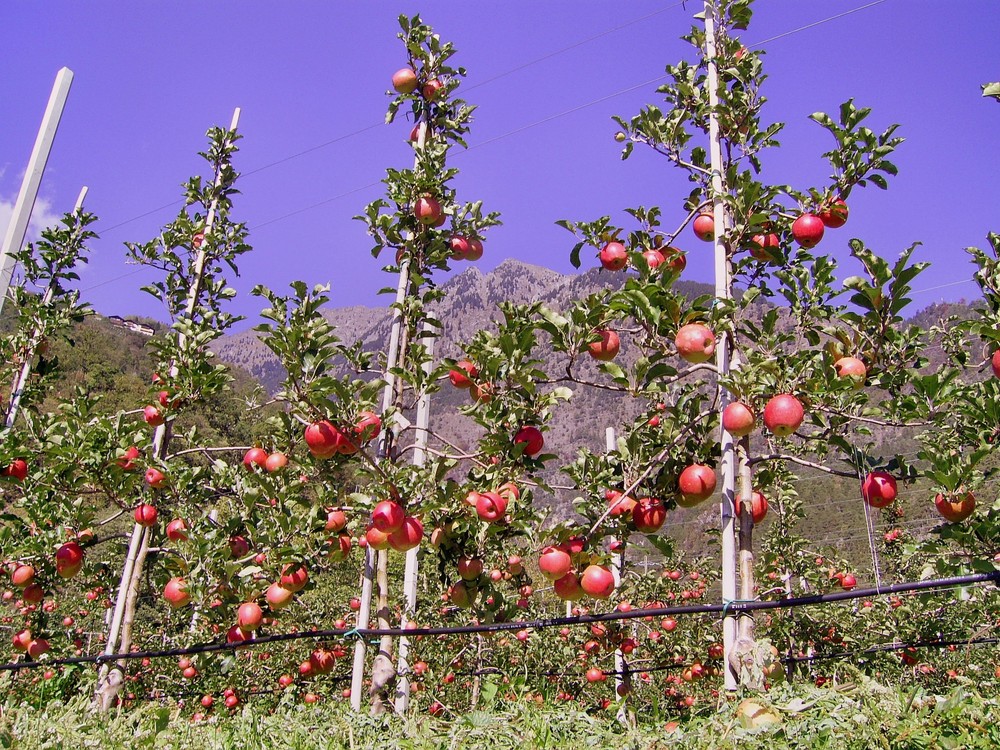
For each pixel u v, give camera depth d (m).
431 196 3.04
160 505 3.45
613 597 3.79
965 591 2.40
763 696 1.68
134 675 3.94
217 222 4.09
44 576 3.35
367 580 2.69
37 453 3.51
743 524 2.19
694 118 2.67
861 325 2.22
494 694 1.90
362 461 2.46
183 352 3.56
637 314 2.28
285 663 4.07
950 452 2.19
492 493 2.43
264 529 2.79
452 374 2.61
